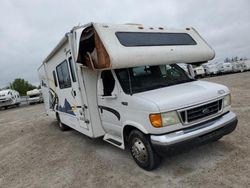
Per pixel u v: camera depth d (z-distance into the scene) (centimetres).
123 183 432
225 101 476
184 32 586
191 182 399
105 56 454
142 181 429
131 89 483
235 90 1406
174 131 418
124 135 509
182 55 530
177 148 405
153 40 513
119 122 512
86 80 588
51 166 573
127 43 473
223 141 551
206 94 446
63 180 484
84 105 595
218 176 405
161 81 520
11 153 737
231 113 486
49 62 904
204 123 442
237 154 475
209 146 531
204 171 429
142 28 525
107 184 439
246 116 746
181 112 418
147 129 429
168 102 413
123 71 508
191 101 427
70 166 553
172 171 447
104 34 466
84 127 643
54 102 953
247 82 1841
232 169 421
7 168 607
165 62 514
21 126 1228
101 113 585
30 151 729
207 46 593
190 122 425
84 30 510
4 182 521
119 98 496
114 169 497
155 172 454
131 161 524
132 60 460
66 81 729
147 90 486
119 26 496
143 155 459
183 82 533
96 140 738
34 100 3256
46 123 1223
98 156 588
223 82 2133
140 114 440
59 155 646
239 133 592
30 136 949
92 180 464
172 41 541
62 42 648
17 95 3225
